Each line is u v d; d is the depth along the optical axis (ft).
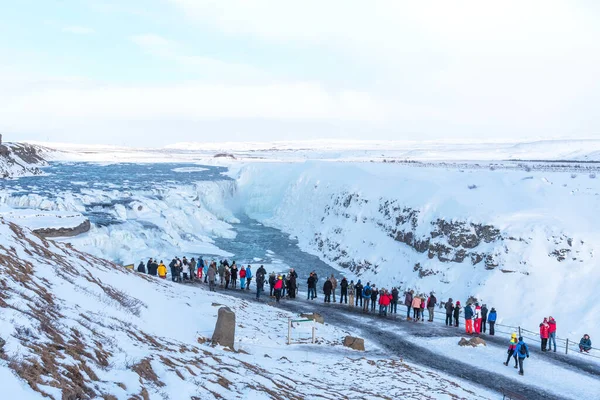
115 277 53.83
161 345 33.50
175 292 65.46
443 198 112.47
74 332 27.02
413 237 109.40
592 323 72.18
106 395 21.03
